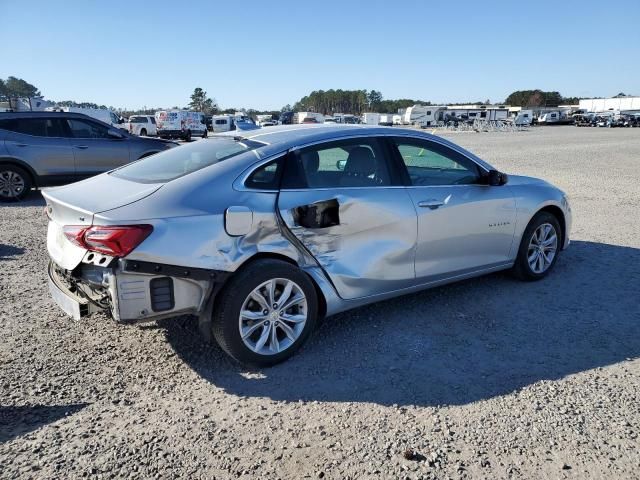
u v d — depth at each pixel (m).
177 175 3.62
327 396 3.24
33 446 2.74
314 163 3.85
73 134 10.62
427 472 2.56
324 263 3.76
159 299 3.24
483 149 26.14
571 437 2.83
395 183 4.18
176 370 3.54
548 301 4.77
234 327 3.40
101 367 3.56
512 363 3.64
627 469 2.58
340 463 2.63
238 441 2.80
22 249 6.54
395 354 3.77
